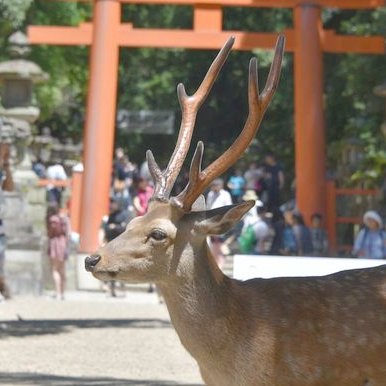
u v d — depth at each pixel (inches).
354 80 1720.0
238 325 386.0
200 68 2373.3
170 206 384.5
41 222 1508.4
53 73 2046.0
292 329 386.0
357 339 386.6
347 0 1475.1
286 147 2186.3
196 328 385.4
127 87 2422.5
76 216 1541.6
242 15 2230.6
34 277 1316.4
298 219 1165.1
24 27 1875.0
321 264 649.0
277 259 646.5
